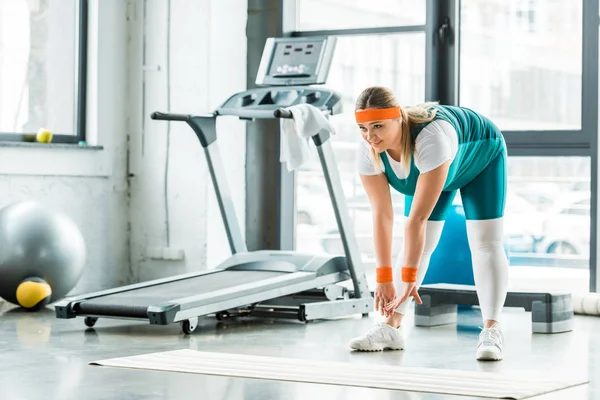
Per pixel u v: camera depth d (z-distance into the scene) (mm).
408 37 6809
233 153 7020
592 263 6273
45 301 5887
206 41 6855
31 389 3480
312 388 3490
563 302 5164
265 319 5652
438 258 6059
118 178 7090
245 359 4137
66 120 6922
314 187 7148
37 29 6703
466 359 4215
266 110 5676
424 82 6750
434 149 3906
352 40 7008
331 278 5742
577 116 6406
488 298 4258
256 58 7066
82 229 6816
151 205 7074
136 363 4016
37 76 6715
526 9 6539
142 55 7086
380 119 3904
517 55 6574
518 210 6598
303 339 4832
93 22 6938
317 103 5656
